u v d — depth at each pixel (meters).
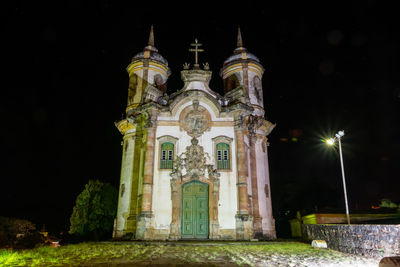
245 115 26.55
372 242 13.41
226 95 28.34
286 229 46.16
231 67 33.56
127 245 19.44
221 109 26.23
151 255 14.84
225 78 34.47
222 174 24.72
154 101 27.14
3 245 23.14
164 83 34.34
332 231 17.11
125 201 28.30
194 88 27.34
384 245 12.58
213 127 26.00
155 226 23.34
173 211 23.45
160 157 25.27
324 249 17.05
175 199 23.70
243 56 33.75
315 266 11.66
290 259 13.38
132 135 30.39
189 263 12.49
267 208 28.48
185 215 23.92
